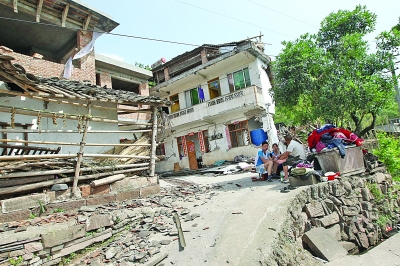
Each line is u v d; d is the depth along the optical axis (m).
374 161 8.66
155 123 8.04
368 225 6.36
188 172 16.14
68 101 6.75
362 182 7.36
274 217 4.62
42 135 7.48
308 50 13.95
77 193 5.71
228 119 17.53
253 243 3.90
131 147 7.74
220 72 18.33
